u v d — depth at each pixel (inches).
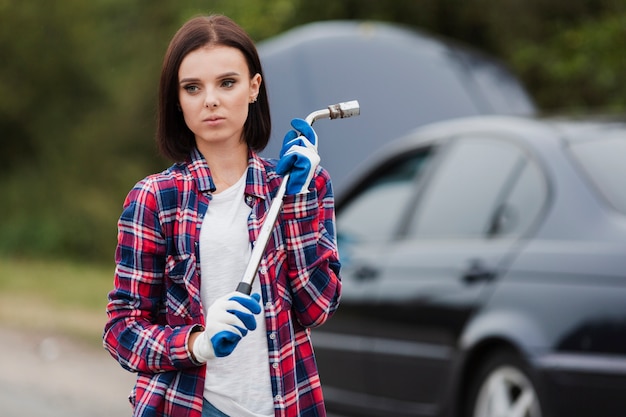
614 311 262.1
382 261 330.0
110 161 1283.2
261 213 166.9
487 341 289.1
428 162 337.4
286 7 722.8
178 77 167.8
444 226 319.3
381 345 323.9
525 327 278.8
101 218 1224.8
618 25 637.9
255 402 164.7
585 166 287.4
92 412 402.9
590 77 677.3
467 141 327.3
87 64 1309.1
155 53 1275.8
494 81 525.3
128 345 163.5
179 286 165.0
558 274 275.7
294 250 167.0
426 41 524.4
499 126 319.6
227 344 153.7
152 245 164.7
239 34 168.4
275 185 169.5
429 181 332.8
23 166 1318.9
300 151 165.9
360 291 332.2
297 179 164.1
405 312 315.6
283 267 167.2
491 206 306.5
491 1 721.6
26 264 1010.1
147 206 164.9
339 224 358.3
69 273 876.0
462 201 317.4
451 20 743.1
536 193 293.6
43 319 602.5
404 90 509.4
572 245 276.4
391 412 321.4
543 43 705.6
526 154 302.8
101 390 443.2
